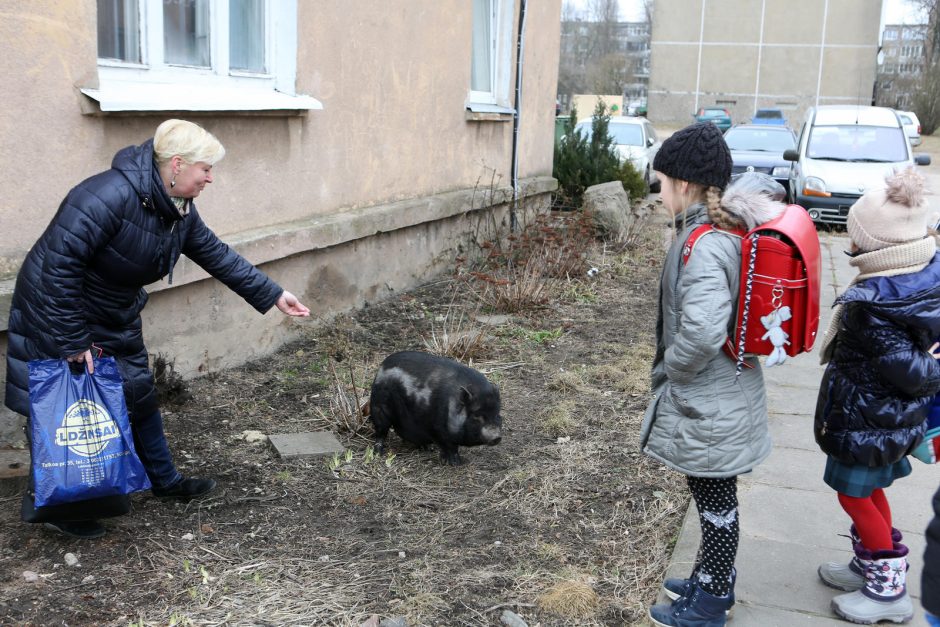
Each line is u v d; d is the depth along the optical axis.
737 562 3.57
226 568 3.37
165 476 3.84
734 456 2.73
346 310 7.14
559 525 3.91
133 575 3.26
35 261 3.06
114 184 3.11
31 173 4.11
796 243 2.54
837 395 2.98
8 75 3.92
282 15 5.88
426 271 8.52
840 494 3.07
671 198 2.79
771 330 2.59
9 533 3.48
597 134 15.04
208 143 3.27
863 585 3.29
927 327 2.71
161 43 4.99
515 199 10.34
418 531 3.80
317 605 3.14
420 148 8.08
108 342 3.36
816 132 14.65
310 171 6.36
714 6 53.47
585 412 5.41
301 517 3.87
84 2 4.24
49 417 3.09
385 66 7.22
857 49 51.75
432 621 3.08
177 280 5.04
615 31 83.31
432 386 4.38
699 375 2.75
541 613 3.18
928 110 48.41
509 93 10.14
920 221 2.78
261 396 5.36
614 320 7.78
